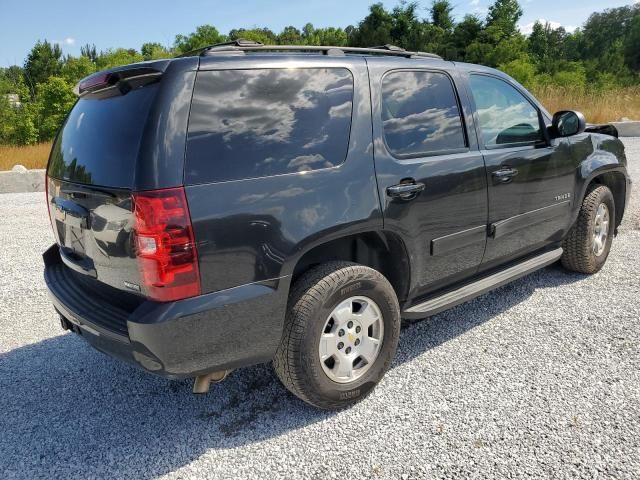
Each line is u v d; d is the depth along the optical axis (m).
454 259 3.36
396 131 2.98
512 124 3.76
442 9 49.72
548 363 3.21
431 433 2.61
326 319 2.66
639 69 59.53
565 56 68.75
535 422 2.64
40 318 4.30
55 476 2.46
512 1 44.97
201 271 2.28
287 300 2.57
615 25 73.19
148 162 2.18
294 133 2.56
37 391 3.21
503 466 2.35
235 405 2.98
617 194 4.98
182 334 2.26
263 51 2.70
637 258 5.01
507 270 3.87
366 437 2.62
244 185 2.37
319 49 2.82
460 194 3.25
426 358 3.36
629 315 3.79
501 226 3.60
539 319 3.83
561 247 4.49
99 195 2.40
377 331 2.94
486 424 2.65
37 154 13.91
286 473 2.40
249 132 2.43
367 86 2.88
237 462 2.50
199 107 2.31
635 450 2.41
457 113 3.37
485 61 40.00
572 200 4.23
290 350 2.58
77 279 2.97
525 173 3.72
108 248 2.43
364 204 2.73
